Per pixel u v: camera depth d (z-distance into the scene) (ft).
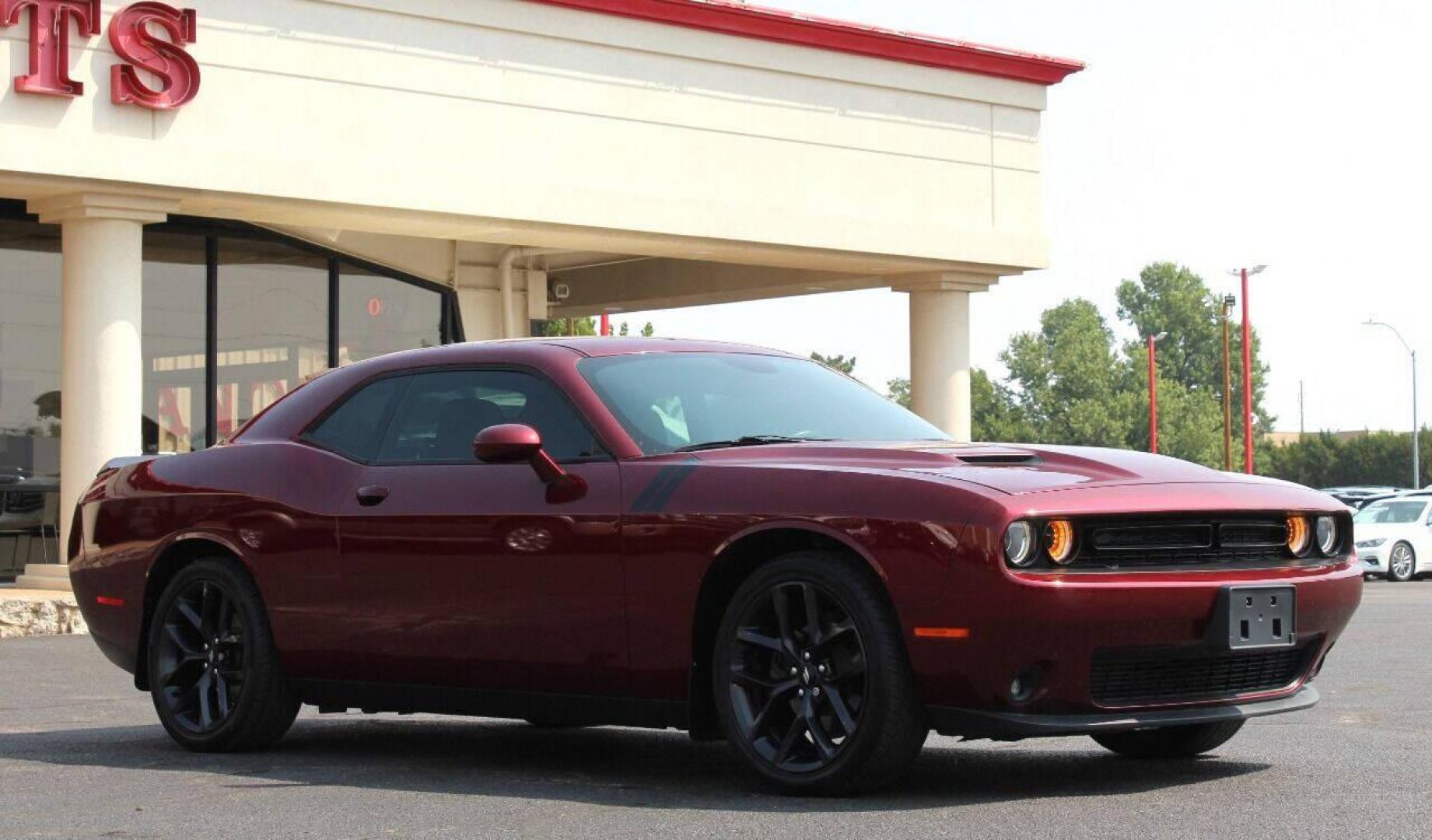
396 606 20.22
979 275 67.15
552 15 55.31
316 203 50.62
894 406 21.39
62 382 48.21
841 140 62.08
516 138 54.60
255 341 57.31
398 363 21.57
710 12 58.34
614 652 18.48
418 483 20.29
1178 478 17.92
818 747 17.17
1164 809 16.56
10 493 52.95
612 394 19.49
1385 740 22.18
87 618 23.86
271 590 21.42
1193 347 431.43
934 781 18.47
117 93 46.34
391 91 52.06
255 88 49.42
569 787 18.58
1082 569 16.58
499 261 68.33
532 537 19.03
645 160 57.36
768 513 17.38
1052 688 16.49
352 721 25.73
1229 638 16.93
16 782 19.58
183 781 19.52
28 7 45.14
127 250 48.11
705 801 17.33
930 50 63.82
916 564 16.47
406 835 15.92
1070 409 406.41
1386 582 93.35
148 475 23.27
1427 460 262.67
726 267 71.87
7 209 52.24
